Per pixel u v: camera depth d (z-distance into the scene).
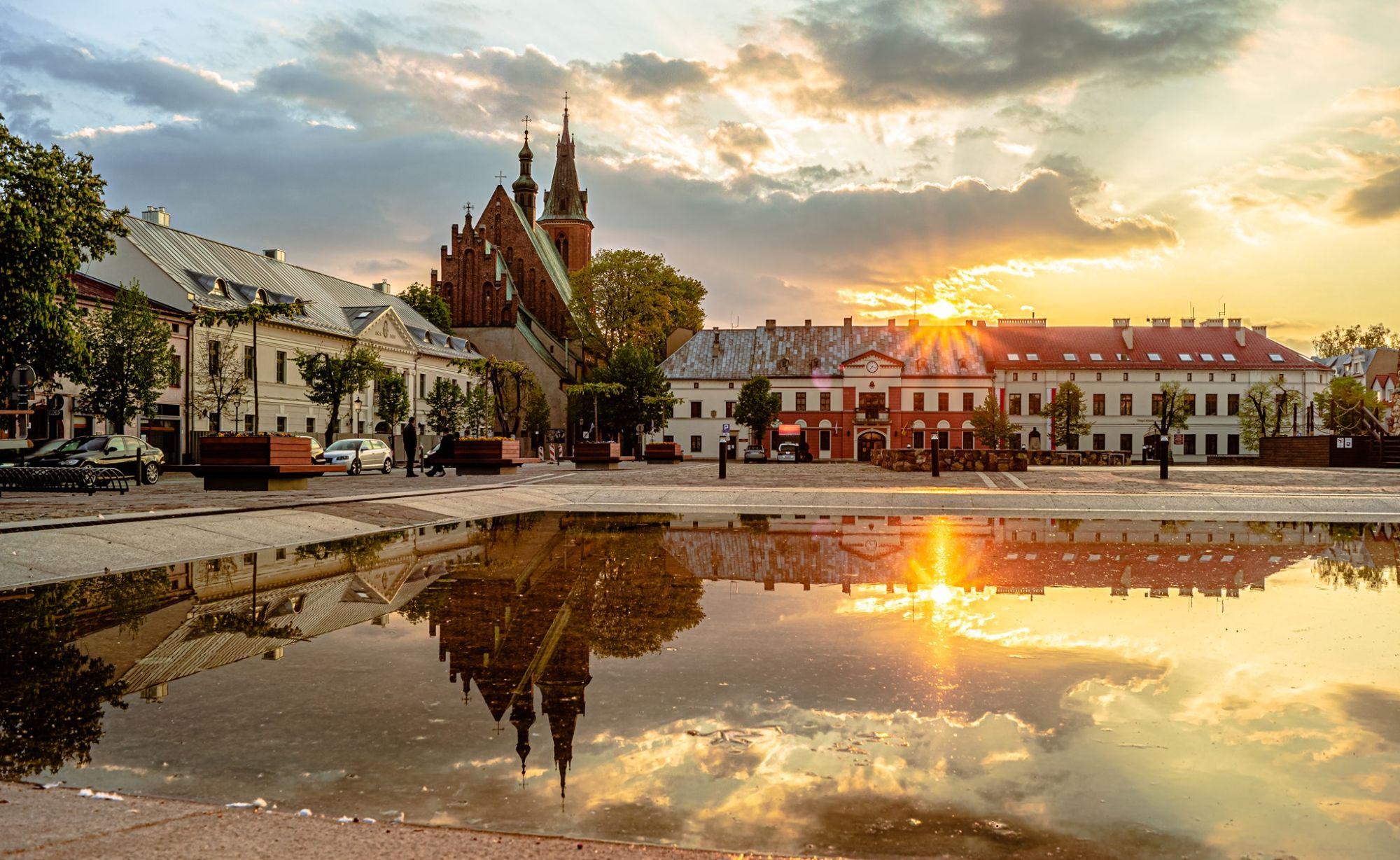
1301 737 3.91
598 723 4.08
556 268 99.00
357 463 34.56
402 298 78.94
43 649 5.53
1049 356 77.56
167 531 10.73
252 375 46.34
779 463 61.72
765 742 3.83
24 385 24.80
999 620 6.46
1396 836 2.97
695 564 9.52
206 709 4.28
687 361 79.81
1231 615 6.66
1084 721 4.13
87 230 26.61
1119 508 18.17
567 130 106.75
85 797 3.19
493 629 6.14
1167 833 2.98
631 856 2.73
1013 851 2.84
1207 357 76.75
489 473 30.98
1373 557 10.34
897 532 13.26
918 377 77.06
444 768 3.51
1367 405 82.88
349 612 6.75
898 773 3.48
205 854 2.70
